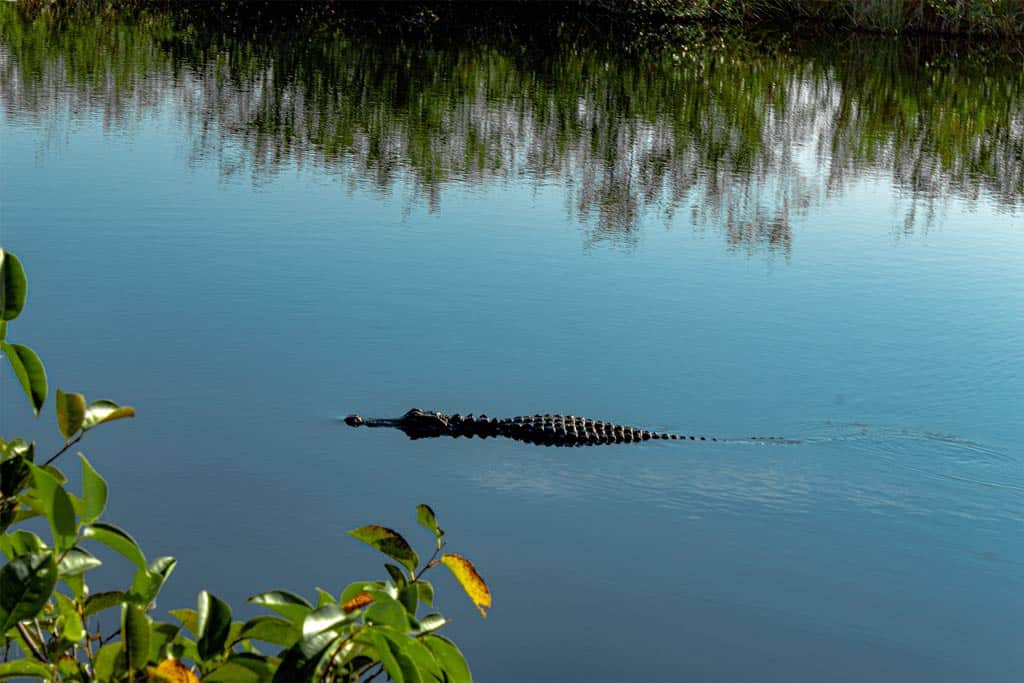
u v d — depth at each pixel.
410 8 40.72
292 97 27.11
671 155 24.08
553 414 11.18
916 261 16.81
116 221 16.16
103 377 10.91
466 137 24.52
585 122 26.75
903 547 8.83
